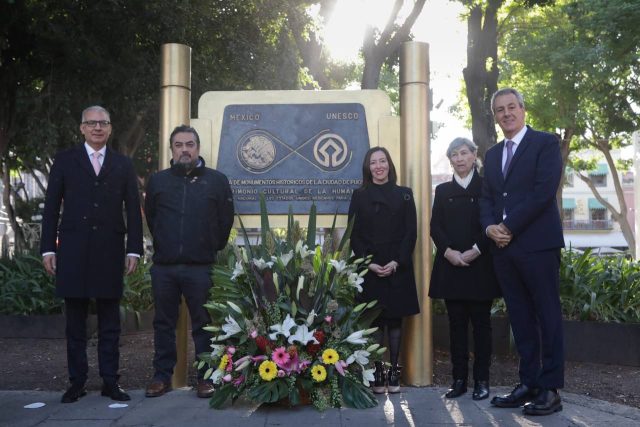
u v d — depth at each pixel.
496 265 4.71
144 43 13.89
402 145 5.62
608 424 4.13
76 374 4.89
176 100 5.63
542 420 4.25
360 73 21.17
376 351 4.81
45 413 4.48
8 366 6.40
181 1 12.95
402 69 5.64
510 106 4.66
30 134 13.73
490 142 14.50
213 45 14.50
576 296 6.90
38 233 21.06
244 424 4.18
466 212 4.99
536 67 21.97
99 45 13.23
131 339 7.99
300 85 15.33
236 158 5.73
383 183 5.21
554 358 4.43
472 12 14.45
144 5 12.62
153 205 5.16
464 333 5.04
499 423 4.17
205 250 5.08
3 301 8.26
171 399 4.95
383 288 5.05
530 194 4.57
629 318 6.63
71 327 4.94
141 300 8.59
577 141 29.84
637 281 6.92
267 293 4.74
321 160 5.70
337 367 4.54
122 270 5.04
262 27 14.43
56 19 12.91
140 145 22.06
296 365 4.55
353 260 5.20
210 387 4.99
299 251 4.89
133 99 14.27
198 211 5.08
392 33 14.91
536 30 21.72
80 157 5.00
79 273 4.83
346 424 4.16
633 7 17.95
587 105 24.50
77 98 14.00
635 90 24.11
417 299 5.21
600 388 5.38
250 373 4.65
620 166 33.72
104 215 4.95
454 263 4.89
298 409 4.59
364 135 5.70
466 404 4.72
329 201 5.67
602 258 7.70
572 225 54.34
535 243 4.50
